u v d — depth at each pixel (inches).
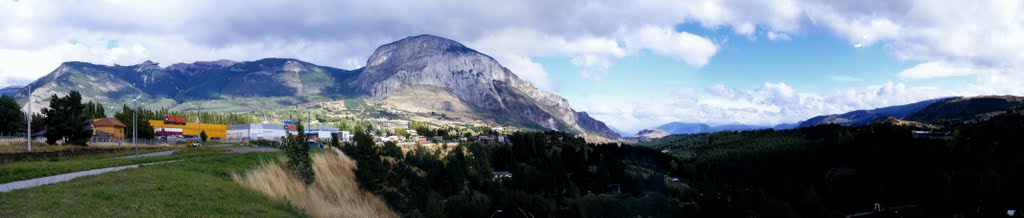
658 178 7278.5
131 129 5383.9
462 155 7426.2
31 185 1352.1
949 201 6407.5
